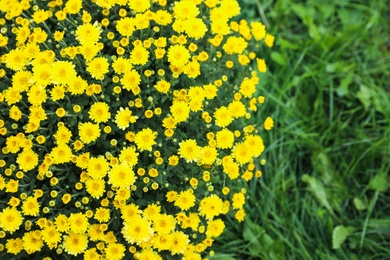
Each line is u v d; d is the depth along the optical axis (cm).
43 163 124
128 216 123
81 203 126
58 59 128
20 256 130
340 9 171
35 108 124
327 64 162
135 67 129
